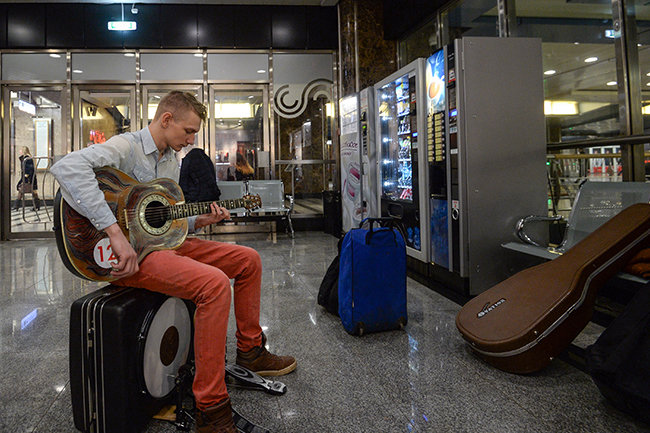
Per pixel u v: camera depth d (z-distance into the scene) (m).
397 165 4.32
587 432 1.47
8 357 2.21
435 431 1.49
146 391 1.49
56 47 7.16
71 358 1.45
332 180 7.81
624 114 3.07
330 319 2.75
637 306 1.61
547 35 3.74
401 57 6.68
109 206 1.46
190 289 1.48
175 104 1.66
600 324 2.51
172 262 1.52
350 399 1.72
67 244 1.39
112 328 1.40
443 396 1.74
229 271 1.86
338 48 7.62
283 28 7.52
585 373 1.92
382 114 4.57
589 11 3.32
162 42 7.29
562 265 2.01
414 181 3.71
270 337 2.44
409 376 1.92
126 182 1.54
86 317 1.42
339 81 7.45
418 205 3.66
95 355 1.41
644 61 2.99
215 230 7.50
